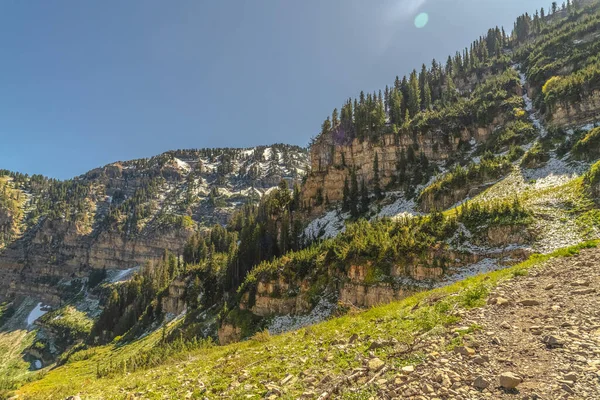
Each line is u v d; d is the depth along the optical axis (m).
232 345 28.73
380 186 118.00
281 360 15.70
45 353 177.50
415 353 11.07
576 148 68.81
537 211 49.09
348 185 125.12
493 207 53.16
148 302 144.88
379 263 54.00
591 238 38.47
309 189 131.12
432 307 16.75
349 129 138.38
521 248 43.00
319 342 17.53
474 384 8.22
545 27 182.62
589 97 81.81
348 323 20.98
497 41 190.38
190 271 129.00
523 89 121.75
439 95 163.38
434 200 86.12
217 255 133.62
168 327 105.25
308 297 61.00
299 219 124.12
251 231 125.56
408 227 57.97
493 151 94.69
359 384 9.91
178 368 21.28
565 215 46.03
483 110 111.88
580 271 17.75
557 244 40.81
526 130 92.50
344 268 58.06
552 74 109.81
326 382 10.93
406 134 119.31
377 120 129.00
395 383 9.14
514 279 18.92
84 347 148.38
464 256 47.31
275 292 66.00
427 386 8.41
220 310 83.50
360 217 106.56
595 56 102.12
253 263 101.62
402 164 114.81
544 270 19.70
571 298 13.65
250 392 11.95
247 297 70.06
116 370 43.53
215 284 103.62
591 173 49.94
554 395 7.09
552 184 63.41
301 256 68.69
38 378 82.62
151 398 14.27
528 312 12.99
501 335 11.06
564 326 10.85
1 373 160.62
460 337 11.42
